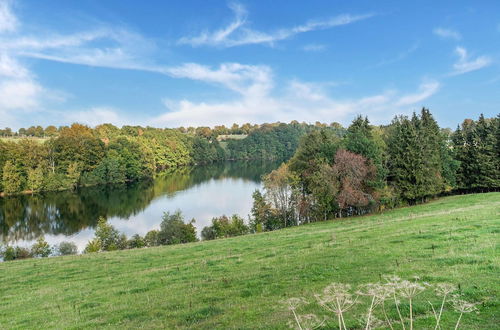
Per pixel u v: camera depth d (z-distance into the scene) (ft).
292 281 49.60
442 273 40.32
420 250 54.85
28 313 52.85
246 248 92.27
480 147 209.46
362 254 59.11
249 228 182.91
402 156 185.88
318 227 130.21
